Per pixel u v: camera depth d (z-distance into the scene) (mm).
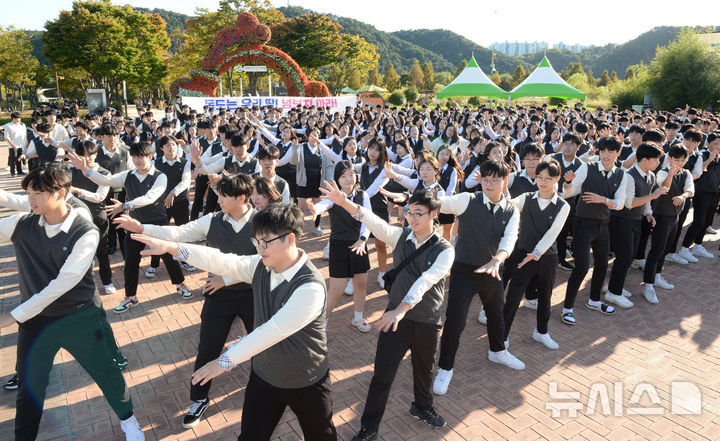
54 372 4152
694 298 5895
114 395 3156
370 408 3168
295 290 2256
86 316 3041
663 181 5516
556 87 25797
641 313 5488
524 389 4000
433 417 3471
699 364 4434
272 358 2357
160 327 4945
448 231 6613
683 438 3434
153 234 3131
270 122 14078
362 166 5809
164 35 50281
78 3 41688
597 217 4930
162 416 3572
